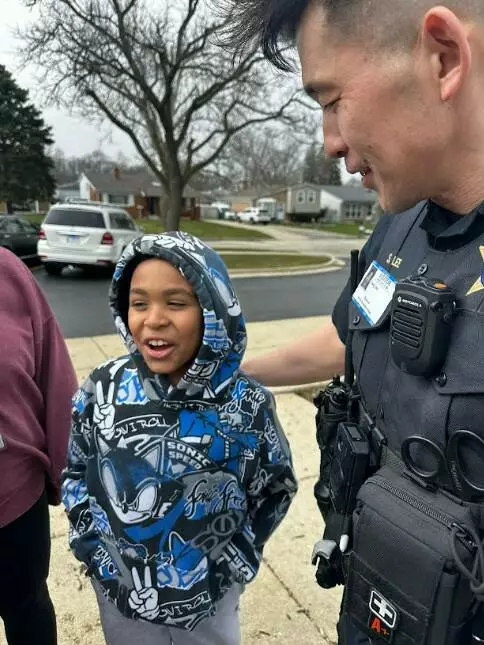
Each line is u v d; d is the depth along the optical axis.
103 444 1.31
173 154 15.49
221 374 1.27
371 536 0.96
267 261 16.61
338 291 10.57
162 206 16.59
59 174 80.19
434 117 0.85
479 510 0.86
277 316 7.61
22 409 1.44
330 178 72.88
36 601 1.57
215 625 1.39
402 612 0.90
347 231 47.31
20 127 42.88
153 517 1.27
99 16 12.66
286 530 2.45
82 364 4.80
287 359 1.56
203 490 1.28
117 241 11.91
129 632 1.39
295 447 3.16
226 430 1.29
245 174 24.50
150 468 1.27
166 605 1.31
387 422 1.04
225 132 15.59
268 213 55.53
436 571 0.85
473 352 0.85
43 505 1.55
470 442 0.85
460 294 0.89
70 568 2.20
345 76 0.88
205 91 14.59
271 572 2.19
